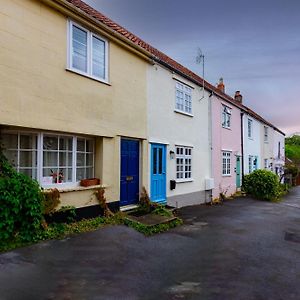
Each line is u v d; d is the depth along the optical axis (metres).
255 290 5.45
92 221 8.95
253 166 25.89
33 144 8.05
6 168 7.14
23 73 7.38
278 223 11.87
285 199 21.81
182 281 5.75
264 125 29.17
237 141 22.14
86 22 9.02
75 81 8.78
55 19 8.24
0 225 6.48
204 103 17.05
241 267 6.59
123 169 10.91
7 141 7.62
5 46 7.01
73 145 9.05
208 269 6.41
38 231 7.25
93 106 9.38
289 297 5.24
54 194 8.00
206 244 8.29
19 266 5.71
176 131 14.12
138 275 5.92
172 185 13.53
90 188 9.27
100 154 9.80
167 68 13.34
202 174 16.70
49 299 4.71
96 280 5.52
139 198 11.60
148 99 12.09
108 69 10.02
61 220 8.31
